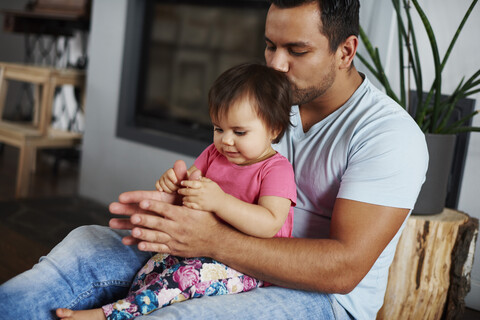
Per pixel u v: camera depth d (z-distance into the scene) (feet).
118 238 3.88
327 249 3.24
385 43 6.72
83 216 8.96
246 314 3.18
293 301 3.39
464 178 6.57
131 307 3.16
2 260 6.72
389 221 3.36
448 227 5.20
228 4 8.63
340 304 3.63
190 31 9.18
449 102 5.48
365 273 3.32
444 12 6.55
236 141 3.40
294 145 4.01
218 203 3.19
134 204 3.43
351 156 3.61
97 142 10.30
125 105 9.80
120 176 9.94
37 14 10.75
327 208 3.82
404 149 3.45
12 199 9.50
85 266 3.57
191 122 9.20
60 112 13.94
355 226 3.31
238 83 3.34
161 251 3.26
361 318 3.69
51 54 14.37
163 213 3.18
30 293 3.29
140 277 3.57
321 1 3.45
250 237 3.29
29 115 15.34
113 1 9.83
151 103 9.76
